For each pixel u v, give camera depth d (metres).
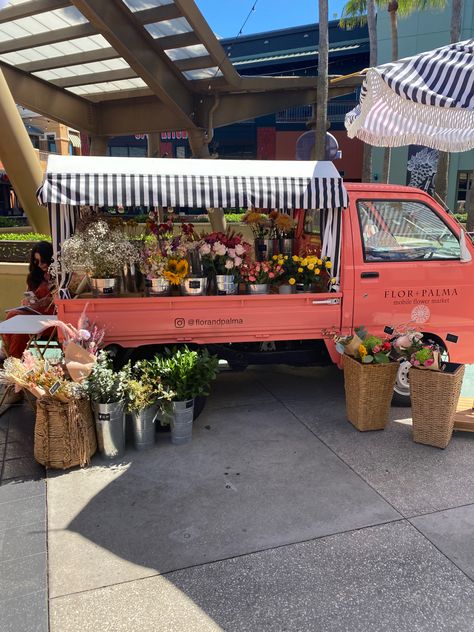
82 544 2.79
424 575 2.57
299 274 4.41
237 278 4.32
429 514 3.07
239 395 5.01
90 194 3.68
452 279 4.51
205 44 8.88
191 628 2.25
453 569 2.61
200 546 2.78
